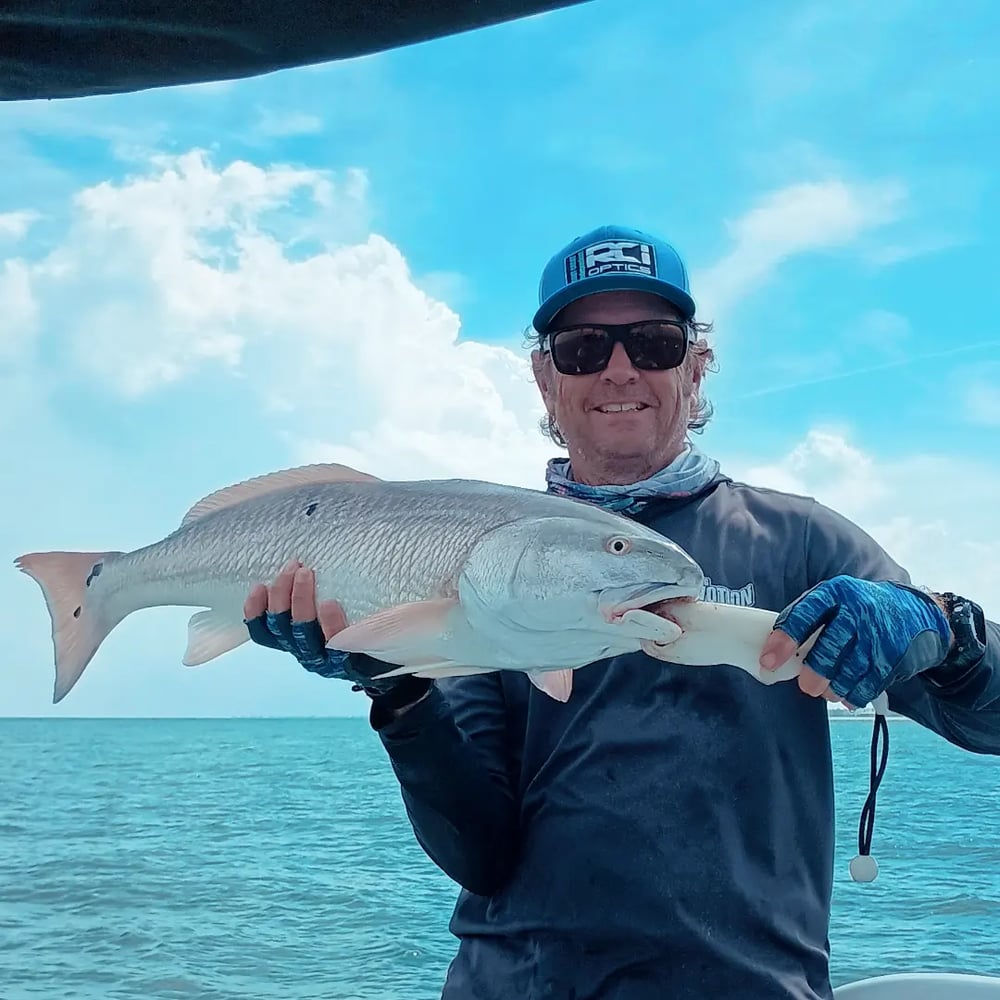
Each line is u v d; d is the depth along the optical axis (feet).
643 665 8.76
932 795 62.80
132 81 4.79
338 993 24.62
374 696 8.52
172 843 50.98
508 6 4.36
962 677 7.39
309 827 58.44
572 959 8.19
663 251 10.28
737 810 8.29
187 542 9.84
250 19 4.39
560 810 8.64
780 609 9.03
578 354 10.10
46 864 43.88
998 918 26.76
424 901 35.40
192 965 27.20
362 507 8.96
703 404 11.59
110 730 386.52
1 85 4.91
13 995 24.70
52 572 10.81
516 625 7.97
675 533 9.53
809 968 8.13
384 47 4.52
